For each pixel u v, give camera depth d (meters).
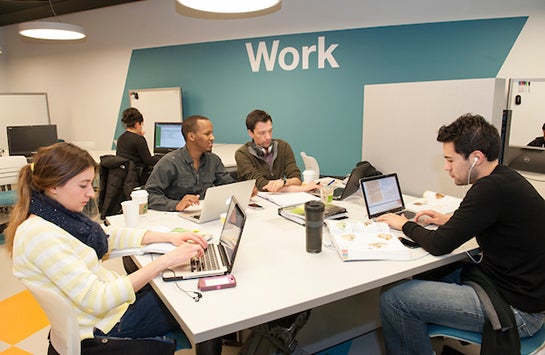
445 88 2.45
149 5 5.38
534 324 1.43
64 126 6.63
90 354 1.27
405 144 2.74
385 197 2.06
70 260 1.18
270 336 1.37
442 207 2.14
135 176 3.74
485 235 1.51
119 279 1.24
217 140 5.29
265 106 4.88
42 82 6.69
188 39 5.20
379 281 1.37
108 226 1.95
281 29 4.60
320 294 1.25
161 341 1.38
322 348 2.10
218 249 1.63
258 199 2.50
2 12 6.62
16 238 1.18
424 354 1.55
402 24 4.04
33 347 2.21
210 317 1.12
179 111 5.30
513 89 3.50
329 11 4.33
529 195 1.45
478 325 1.43
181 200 2.30
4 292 2.85
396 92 2.76
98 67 6.03
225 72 5.04
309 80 4.57
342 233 1.69
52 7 5.75
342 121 4.50
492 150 1.53
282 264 1.49
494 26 3.71
